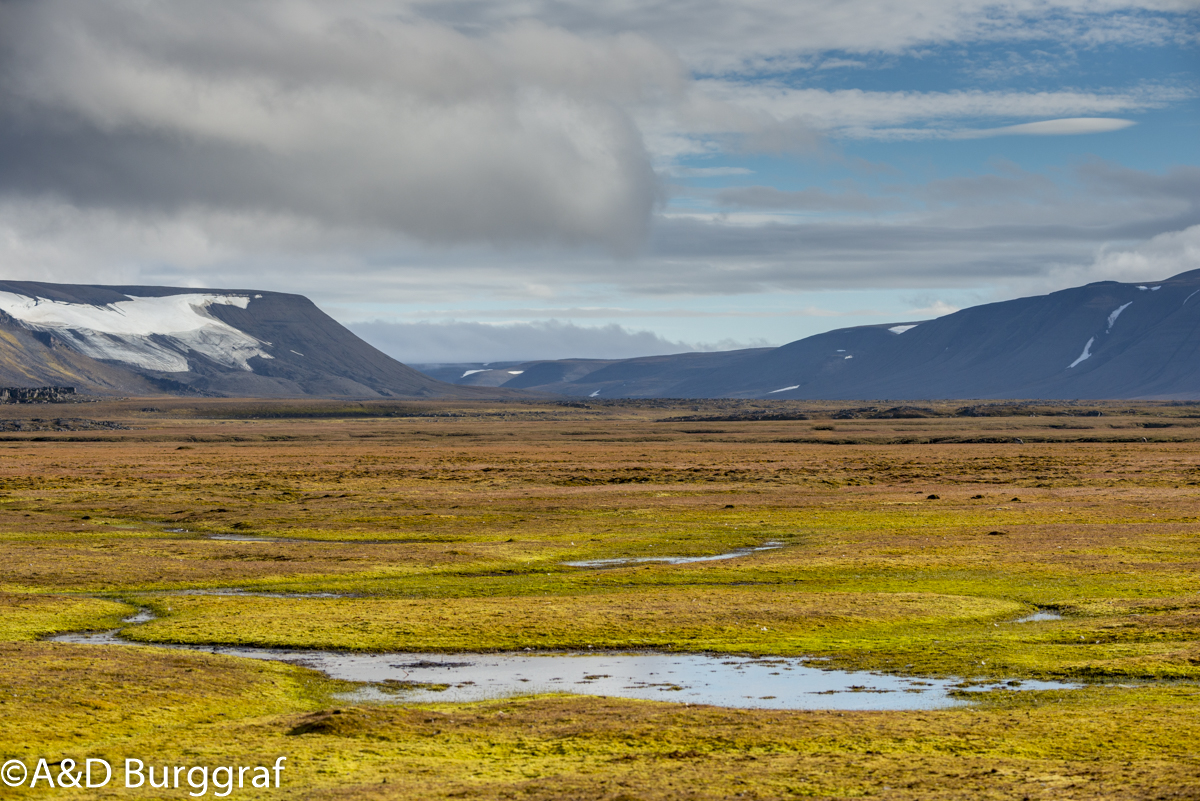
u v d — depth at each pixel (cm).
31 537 8188
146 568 6538
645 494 11712
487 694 3600
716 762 2661
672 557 7181
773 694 3547
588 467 15688
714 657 4156
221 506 10575
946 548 7088
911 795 2366
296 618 4872
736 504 10481
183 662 3888
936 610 4972
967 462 16150
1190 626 4381
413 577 6372
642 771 2583
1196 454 17150
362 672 3941
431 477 14125
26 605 5147
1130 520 8500
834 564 6525
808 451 19862
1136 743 2748
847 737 2875
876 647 4259
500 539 8206
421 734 2941
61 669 3672
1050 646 4172
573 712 3186
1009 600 5312
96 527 8912
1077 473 13912
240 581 6188
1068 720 3011
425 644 4388
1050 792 2366
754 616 4847
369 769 2636
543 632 4569
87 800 2431
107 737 2972
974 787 2414
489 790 2434
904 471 14650
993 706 3291
